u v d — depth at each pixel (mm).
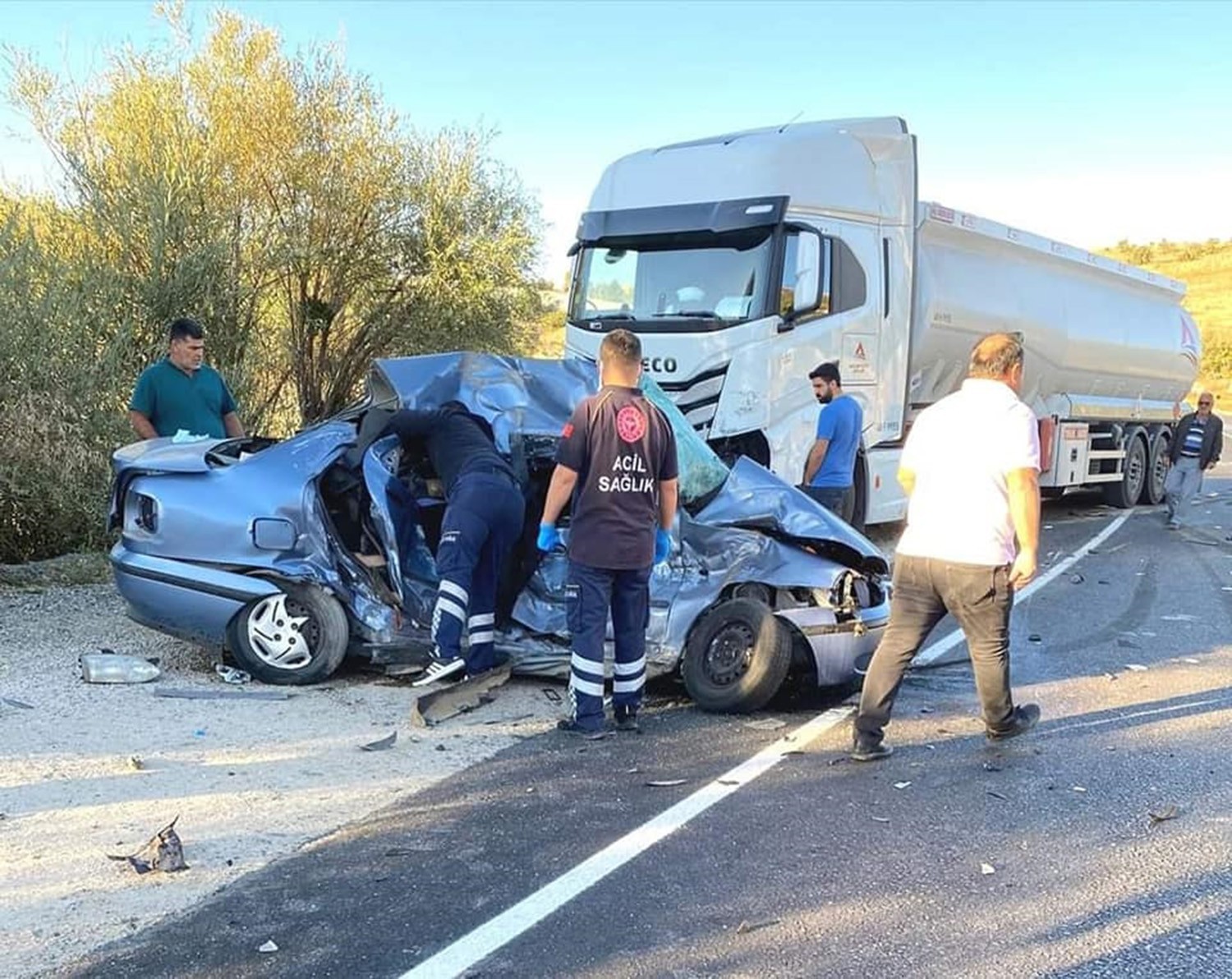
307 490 5797
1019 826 4238
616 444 5090
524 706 5645
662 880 3689
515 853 3869
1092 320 14797
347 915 3373
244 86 13047
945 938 3344
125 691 5570
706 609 5648
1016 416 4812
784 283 9141
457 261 14078
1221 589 9570
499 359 6539
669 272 9594
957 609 4969
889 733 5391
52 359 8516
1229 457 26312
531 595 6020
